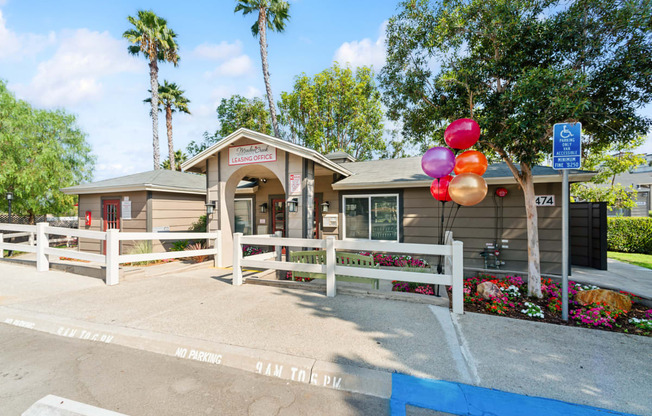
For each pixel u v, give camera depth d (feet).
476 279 21.97
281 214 36.94
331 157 42.57
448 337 11.91
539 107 14.29
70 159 55.11
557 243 24.32
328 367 9.57
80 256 22.09
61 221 60.34
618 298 16.17
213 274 24.02
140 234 21.80
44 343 12.16
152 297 17.22
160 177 38.70
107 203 37.42
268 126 79.87
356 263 18.60
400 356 10.34
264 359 10.12
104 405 8.13
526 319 14.62
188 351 11.04
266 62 59.72
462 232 27.09
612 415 7.57
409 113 24.94
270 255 22.93
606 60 16.28
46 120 50.80
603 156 40.96
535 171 25.40
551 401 8.07
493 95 16.43
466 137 15.92
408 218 28.84
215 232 27.94
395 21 22.40
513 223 25.55
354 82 70.95
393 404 8.30
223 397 8.59
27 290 18.60
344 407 8.17
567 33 15.87
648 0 14.14
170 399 8.45
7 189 45.93
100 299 16.80
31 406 8.06
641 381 9.05
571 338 12.10
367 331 12.41
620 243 40.32
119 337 12.16
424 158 17.06
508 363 10.00
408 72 21.80
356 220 31.14
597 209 27.07
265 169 29.99
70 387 8.98
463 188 16.05
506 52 17.15
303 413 7.89
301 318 13.87
